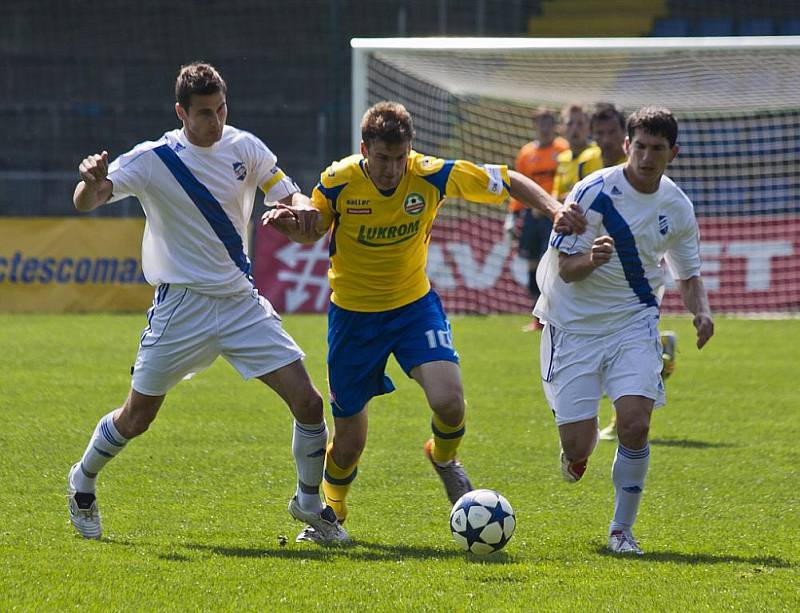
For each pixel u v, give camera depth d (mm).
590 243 18891
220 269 18562
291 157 77688
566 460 19938
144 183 18203
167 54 83500
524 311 57625
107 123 79000
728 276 57625
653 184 18938
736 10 82938
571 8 83250
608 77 55875
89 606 14727
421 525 20031
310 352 43812
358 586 15734
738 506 21859
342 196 18719
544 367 19844
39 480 23188
